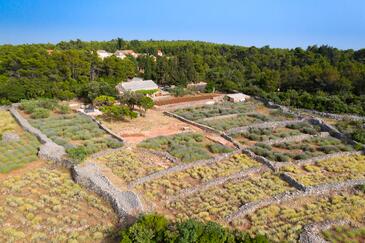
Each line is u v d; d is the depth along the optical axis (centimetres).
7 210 3788
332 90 9900
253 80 11762
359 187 4675
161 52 18288
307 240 3466
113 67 11575
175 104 9169
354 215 4025
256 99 9912
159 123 7450
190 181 4750
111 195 4069
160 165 5178
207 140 6462
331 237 3588
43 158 5225
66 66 10538
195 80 12375
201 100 9769
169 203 4141
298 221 3834
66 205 3997
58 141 5781
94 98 8762
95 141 5969
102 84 9331
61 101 9056
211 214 3944
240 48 17588
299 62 13688
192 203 4162
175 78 11669
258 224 3762
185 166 5100
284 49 16575
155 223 3278
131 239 3138
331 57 13888
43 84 9188
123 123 7306
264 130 6994
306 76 10606
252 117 8081
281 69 13112
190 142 6172
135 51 18788
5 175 4653
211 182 4638
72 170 4809
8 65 10006
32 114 7381
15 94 8650
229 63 14888
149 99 8194
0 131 6322
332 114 8225
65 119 7256
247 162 5381
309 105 8850
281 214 3975
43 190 4309
